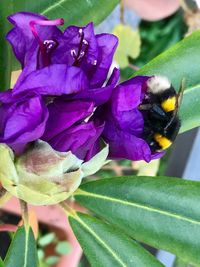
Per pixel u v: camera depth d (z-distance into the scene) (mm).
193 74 110
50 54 85
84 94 83
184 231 106
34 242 108
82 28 86
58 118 84
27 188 91
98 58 87
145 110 88
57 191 91
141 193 108
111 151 91
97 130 85
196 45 110
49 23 84
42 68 82
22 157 89
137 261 109
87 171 91
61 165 88
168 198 107
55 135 86
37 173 89
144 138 90
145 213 108
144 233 108
